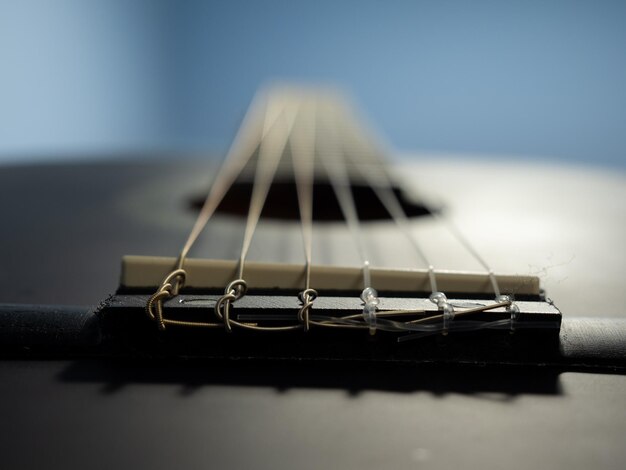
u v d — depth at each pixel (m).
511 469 0.13
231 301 0.15
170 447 0.13
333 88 0.71
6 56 0.87
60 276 0.21
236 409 0.14
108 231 0.26
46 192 0.35
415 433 0.14
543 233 0.29
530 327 0.16
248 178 0.33
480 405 0.14
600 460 0.13
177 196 0.34
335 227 0.27
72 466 0.13
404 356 0.16
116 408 0.14
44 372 0.15
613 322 0.16
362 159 0.39
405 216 0.30
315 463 0.13
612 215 0.33
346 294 0.17
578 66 1.05
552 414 0.14
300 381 0.15
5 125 0.88
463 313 0.15
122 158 0.51
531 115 1.10
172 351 0.16
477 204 0.36
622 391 0.15
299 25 1.12
